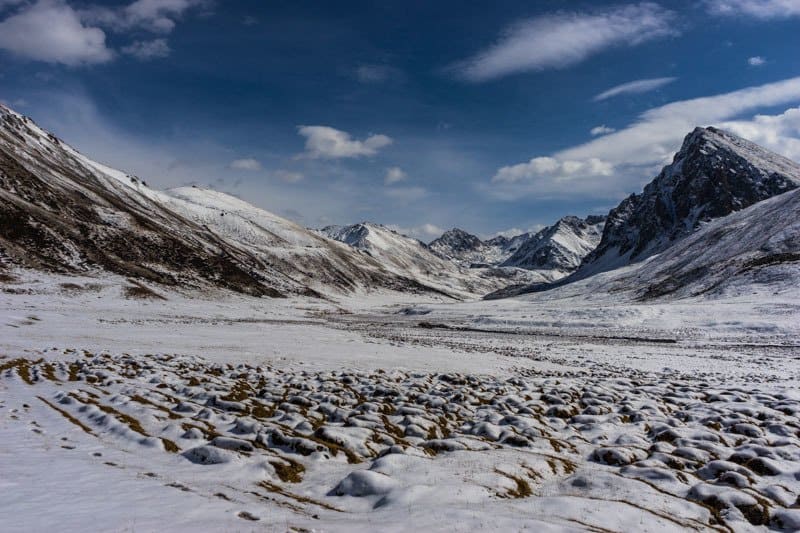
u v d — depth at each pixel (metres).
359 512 8.23
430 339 50.03
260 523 7.26
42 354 26.09
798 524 8.03
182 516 7.32
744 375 27.05
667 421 15.17
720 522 8.27
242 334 42.62
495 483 9.46
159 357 27.17
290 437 11.72
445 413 16.30
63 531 6.52
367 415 14.73
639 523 7.76
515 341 49.25
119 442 11.88
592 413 16.22
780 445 12.61
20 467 9.41
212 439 11.97
